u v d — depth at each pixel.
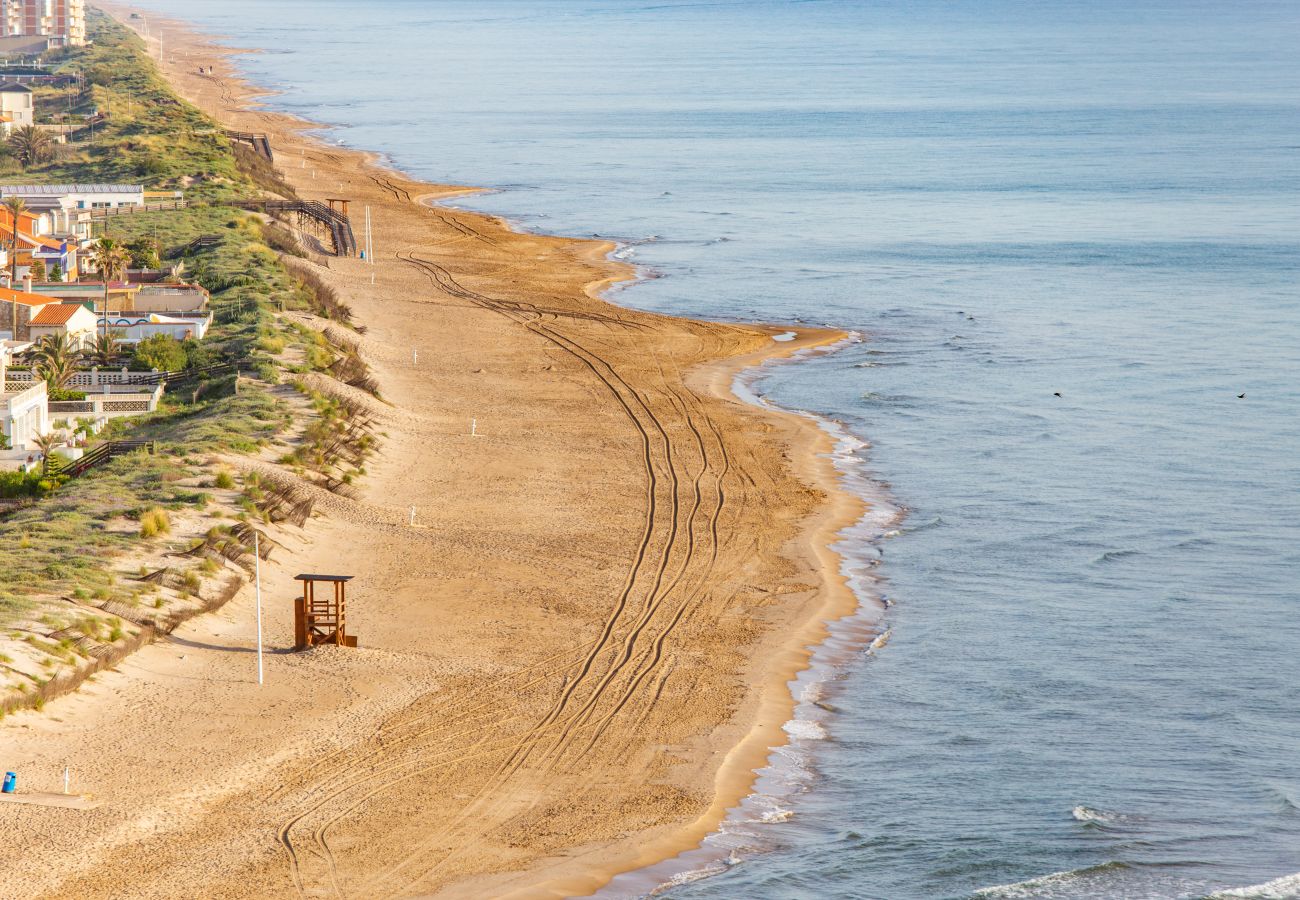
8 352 156.25
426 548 112.06
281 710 82.62
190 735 78.38
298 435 135.25
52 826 67.62
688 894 67.12
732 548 116.38
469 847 69.50
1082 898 68.56
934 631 101.69
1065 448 148.62
